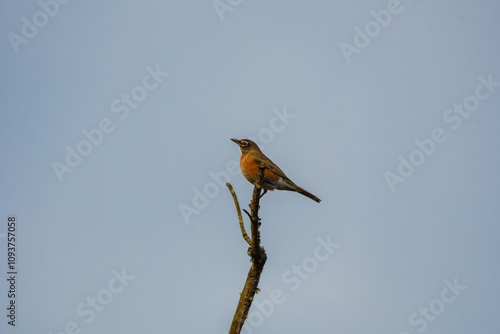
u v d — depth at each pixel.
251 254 11.31
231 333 10.81
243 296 11.15
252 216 11.27
